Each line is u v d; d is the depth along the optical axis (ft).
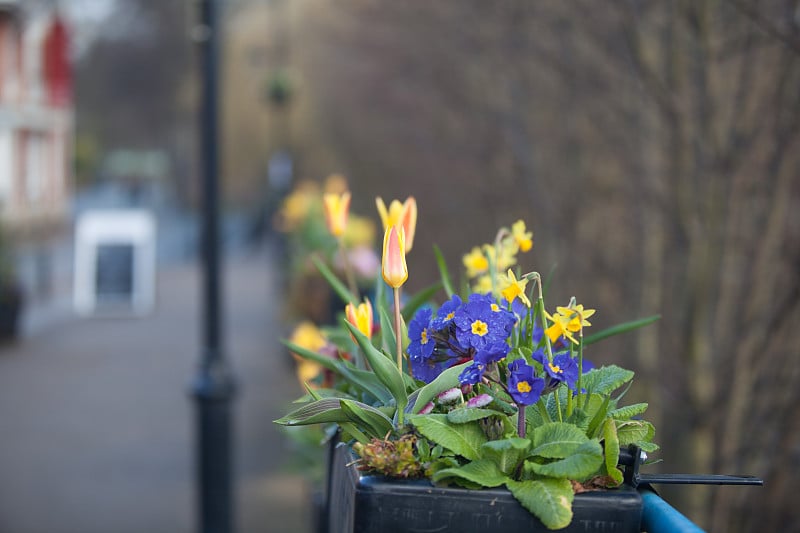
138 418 37.50
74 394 42.01
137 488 28.30
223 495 20.70
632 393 19.97
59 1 149.59
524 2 25.81
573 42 23.80
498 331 5.98
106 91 230.68
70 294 79.05
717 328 17.54
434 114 40.04
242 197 189.98
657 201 18.52
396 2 37.70
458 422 5.58
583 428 5.83
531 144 30.14
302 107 105.50
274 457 31.32
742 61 16.63
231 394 20.76
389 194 54.24
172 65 220.43
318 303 37.35
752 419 15.79
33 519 25.36
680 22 17.51
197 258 115.44
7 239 57.00
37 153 144.87
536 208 28.63
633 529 5.30
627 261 23.47
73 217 171.83
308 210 45.27
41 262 78.89
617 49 20.16
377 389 6.80
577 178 27.48
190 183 222.28
